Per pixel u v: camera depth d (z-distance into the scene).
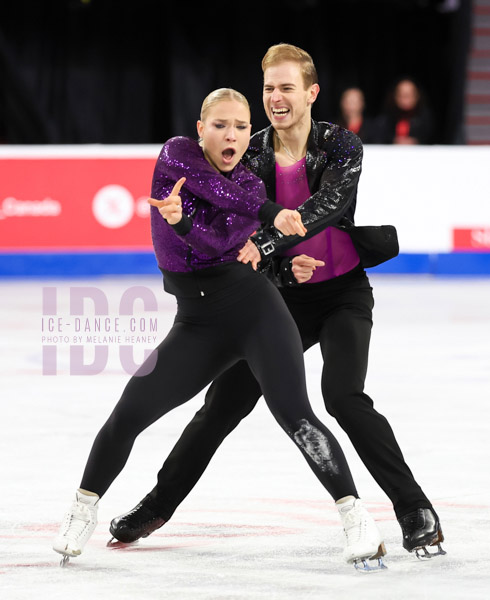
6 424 16.73
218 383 11.05
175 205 9.48
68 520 10.22
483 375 21.11
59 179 37.69
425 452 14.78
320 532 11.18
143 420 10.22
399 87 40.72
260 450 15.11
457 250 38.78
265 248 10.30
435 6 49.62
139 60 48.88
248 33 49.06
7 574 9.82
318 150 11.17
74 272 38.19
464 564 10.00
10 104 47.97
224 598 9.09
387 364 22.39
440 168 38.22
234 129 10.08
